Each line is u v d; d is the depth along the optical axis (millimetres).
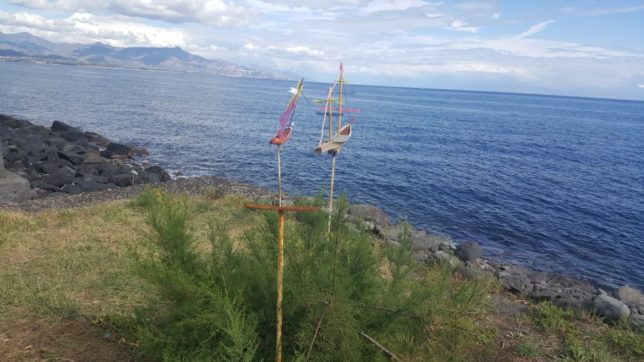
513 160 30250
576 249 13922
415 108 83938
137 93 76062
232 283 4008
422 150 32312
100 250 7516
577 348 5332
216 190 14781
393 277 4594
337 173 23156
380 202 18281
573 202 19531
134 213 10164
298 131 38875
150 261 4336
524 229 15602
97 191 16734
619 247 14211
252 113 53156
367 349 3822
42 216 10180
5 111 42719
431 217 16625
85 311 5312
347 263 4309
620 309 6586
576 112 106562
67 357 4359
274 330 3865
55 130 30703
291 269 4105
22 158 20844
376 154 29422
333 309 3615
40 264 6820
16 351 4426
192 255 4348
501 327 5941
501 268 10891
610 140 46062
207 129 37406
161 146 29109
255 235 5566
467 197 19625
